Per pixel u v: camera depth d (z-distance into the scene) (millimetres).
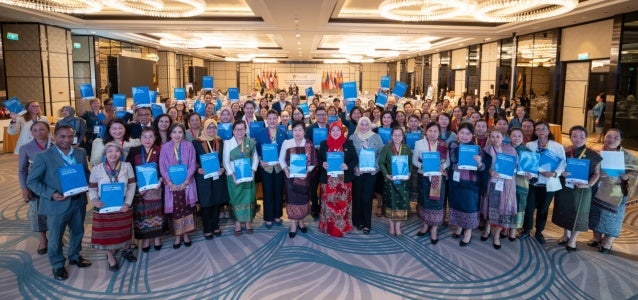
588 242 4820
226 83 36375
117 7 8953
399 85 7332
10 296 3531
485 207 4645
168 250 4500
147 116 5340
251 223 5285
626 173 4414
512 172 4293
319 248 4578
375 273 3986
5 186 7195
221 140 4785
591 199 4512
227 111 5266
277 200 5184
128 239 3994
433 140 4742
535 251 4559
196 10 9312
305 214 4879
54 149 3656
